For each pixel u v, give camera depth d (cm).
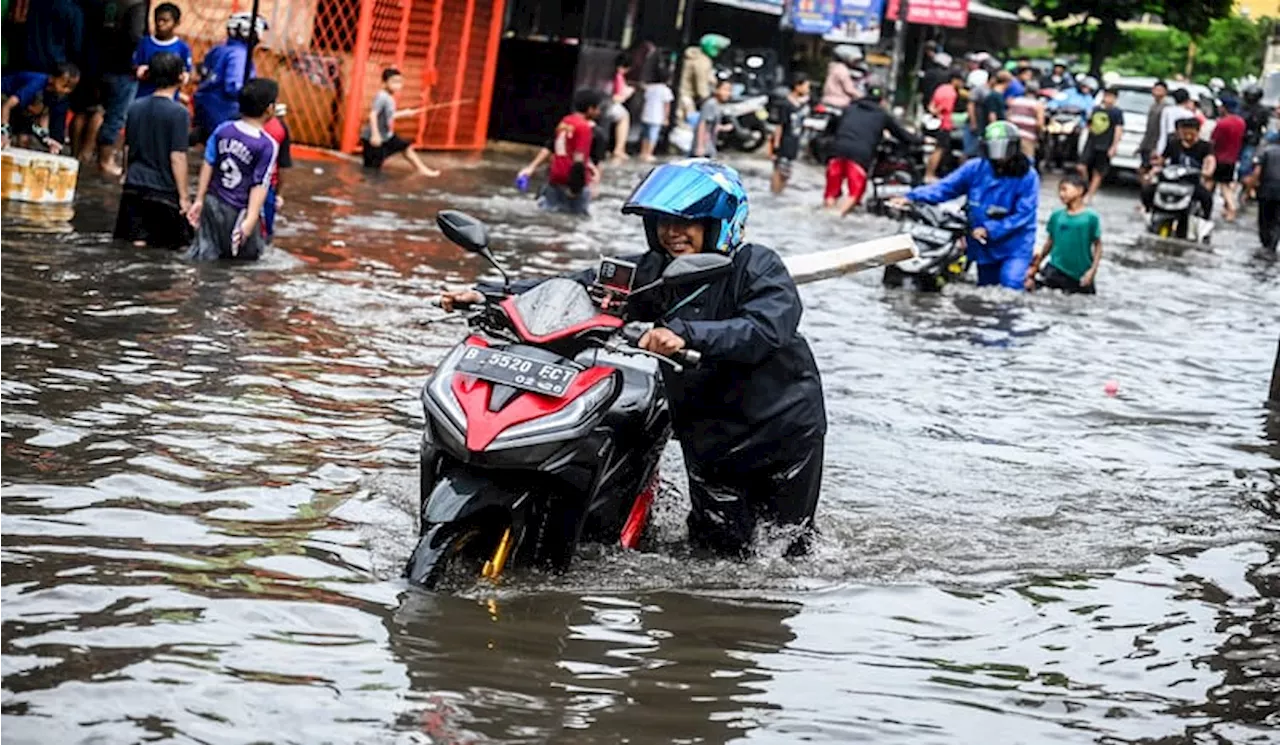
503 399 648
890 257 802
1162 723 593
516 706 551
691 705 570
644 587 690
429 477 673
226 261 1338
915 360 1287
